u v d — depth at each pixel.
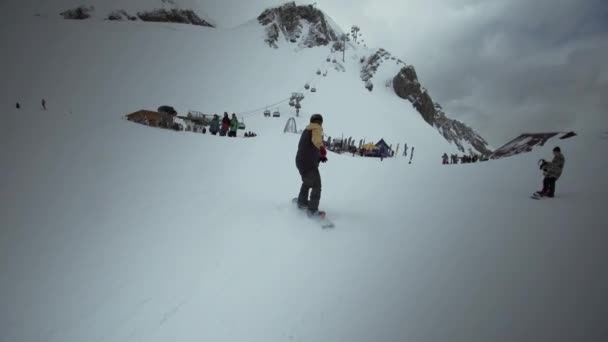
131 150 9.99
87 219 4.19
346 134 48.22
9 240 3.52
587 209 5.54
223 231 3.75
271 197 5.52
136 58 64.69
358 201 5.74
